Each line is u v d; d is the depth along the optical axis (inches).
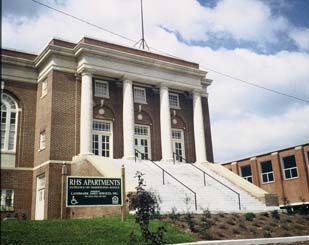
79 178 572.1
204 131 1266.0
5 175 980.6
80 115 1019.9
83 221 561.9
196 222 616.7
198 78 1264.8
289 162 1582.2
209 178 995.3
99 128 1081.4
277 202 914.7
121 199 597.3
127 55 1096.2
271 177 1649.9
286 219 743.7
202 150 1187.9
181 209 716.7
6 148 1007.6
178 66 1197.1
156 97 1206.3
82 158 928.9
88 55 1040.8
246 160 1779.0
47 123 984.3
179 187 856.9
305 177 1483.8
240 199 877.8
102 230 510.3
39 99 1066.7
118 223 554.9
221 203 820.0
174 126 1221.7
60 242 450.6
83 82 1024.2
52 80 1001.5
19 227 498.6
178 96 1262.3
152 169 954.1
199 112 1231.5
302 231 665.0
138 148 1136.2
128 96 1091.3
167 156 1114.7
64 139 975.0
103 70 1056.8
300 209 874.8
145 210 489.7
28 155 1029.8
